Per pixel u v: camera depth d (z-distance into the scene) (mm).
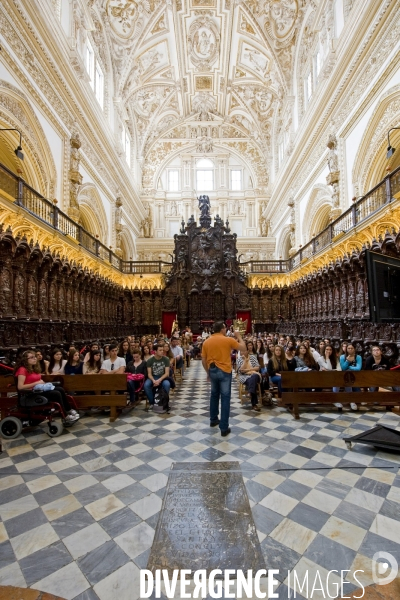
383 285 6281
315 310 17719
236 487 3365
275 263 26531
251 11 21984
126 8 21125
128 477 3631
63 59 13727
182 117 33781
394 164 13883
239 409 6449
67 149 15484
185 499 3152
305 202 21953
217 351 5207
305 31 20953
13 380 5523
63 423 5543
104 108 22078
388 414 5934
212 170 35438
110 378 5742
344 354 7273
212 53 27141
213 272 26047
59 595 2107
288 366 7074
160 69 27484
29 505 3105
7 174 9609
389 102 12117
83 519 2889
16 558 2426
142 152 33500
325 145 18094
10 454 4309
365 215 11938
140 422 5707
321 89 16781
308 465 3854
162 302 25859
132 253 31703
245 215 34594
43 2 12266
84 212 19516
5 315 9141
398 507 3012
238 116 33500
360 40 13195
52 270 12039
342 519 2840
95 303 17609
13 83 11203
